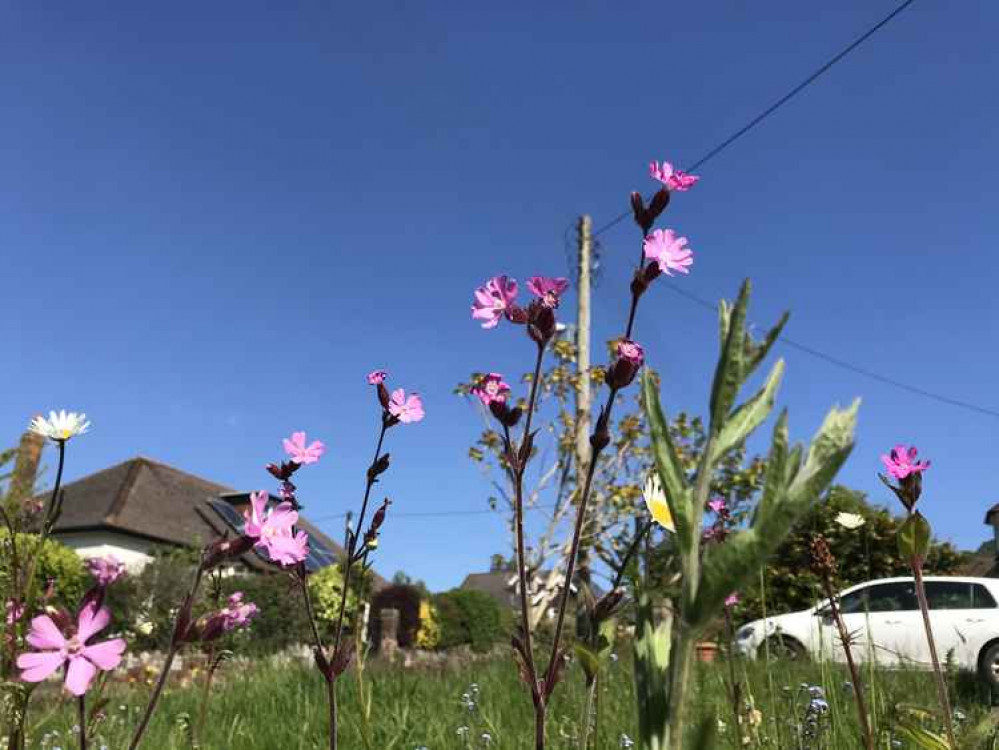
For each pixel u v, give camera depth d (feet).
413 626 69.51
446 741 11.75
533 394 5.72
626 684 14.32
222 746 11.50
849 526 10.33
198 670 23.34
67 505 94.43
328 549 72.28
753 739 9.17
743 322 3.03
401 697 14.66
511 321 5.72
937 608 33.58
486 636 77.10
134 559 88.99
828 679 9.87
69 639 3.53
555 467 42.14
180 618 4.15
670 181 5.77
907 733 6.24
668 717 2.89
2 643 5.12
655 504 5.19
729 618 9.11
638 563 4.50
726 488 33.50
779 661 16.94
